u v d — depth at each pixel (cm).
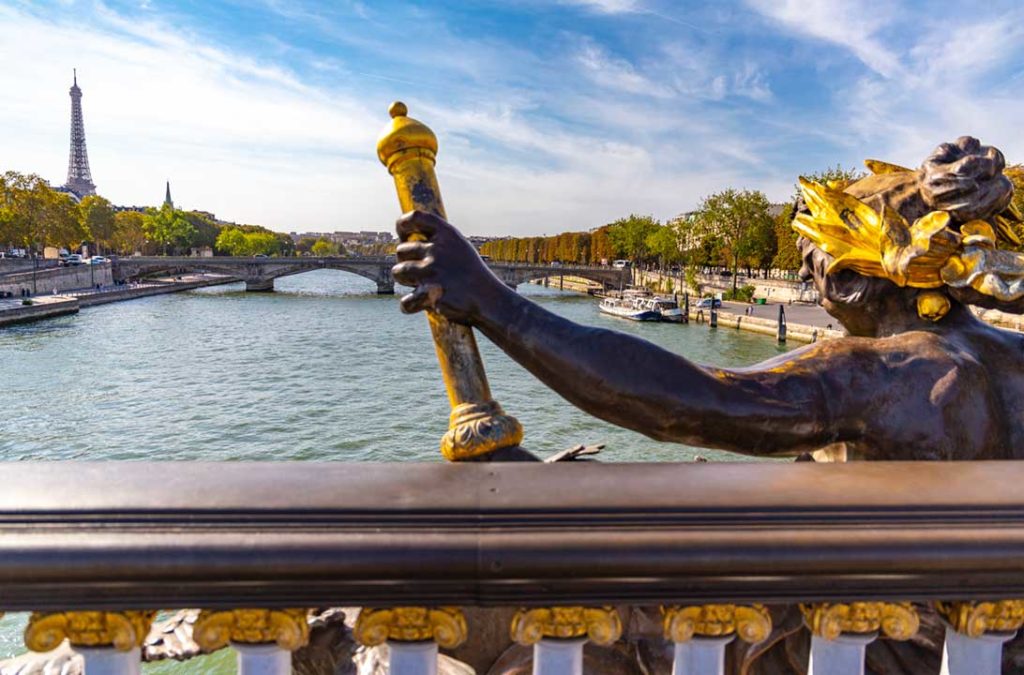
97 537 97
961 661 120
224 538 98
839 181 214
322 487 110
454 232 170
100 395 3056
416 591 101
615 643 175
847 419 165
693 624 112
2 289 6569
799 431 161
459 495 109
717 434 159
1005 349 188
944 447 166
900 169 214
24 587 96
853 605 114
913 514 110
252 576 98
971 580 108
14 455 2259
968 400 170
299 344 4650
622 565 102
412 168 178
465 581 101
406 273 168
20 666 182
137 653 106
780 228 6375
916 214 192
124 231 11794
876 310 200
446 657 165
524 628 108
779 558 104
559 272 9750
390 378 3397
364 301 8469
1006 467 128
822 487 116
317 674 179
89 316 6303
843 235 198
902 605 113
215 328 5522
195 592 98
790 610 164
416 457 2245
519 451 179
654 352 159
